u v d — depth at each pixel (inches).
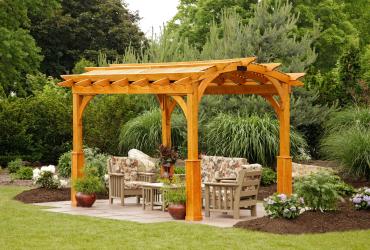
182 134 806.5
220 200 518.0
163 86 524.1
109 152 848.9
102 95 922.1
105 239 429.7
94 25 1528.1
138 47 1561.3
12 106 908.6
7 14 1159.0
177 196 506.3
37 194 630.5
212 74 514.3
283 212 460.4
